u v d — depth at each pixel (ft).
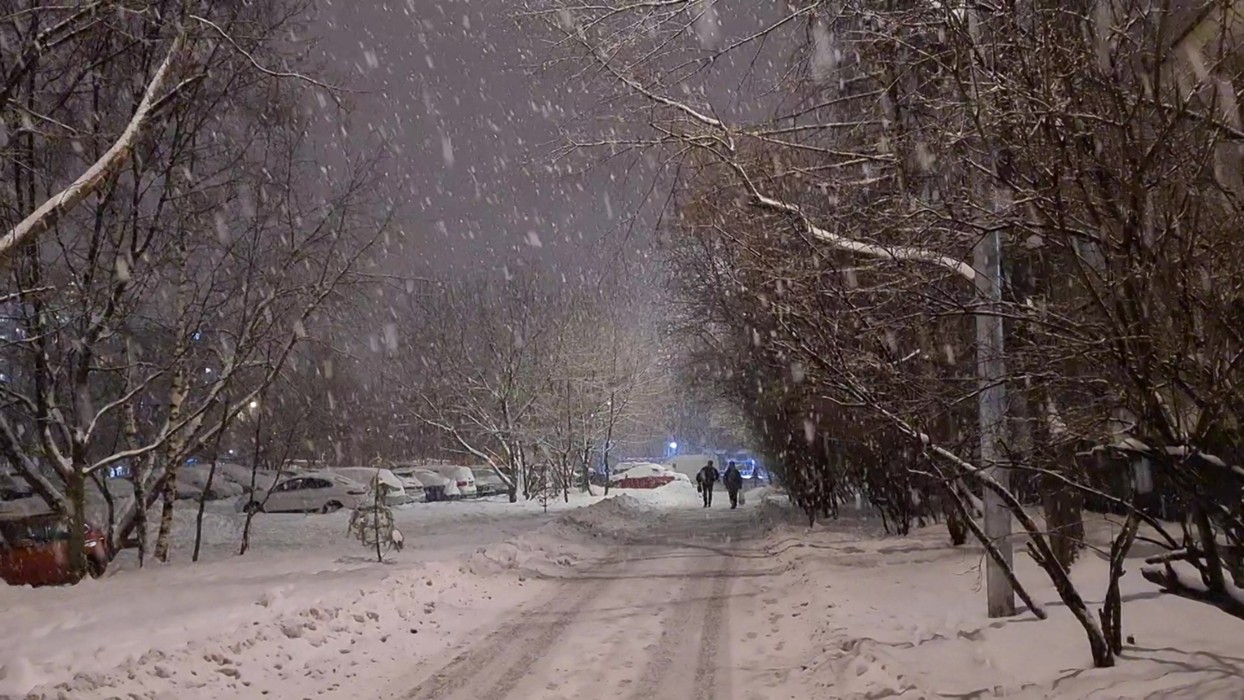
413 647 31.68
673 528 83.76
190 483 123.44
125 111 50.98
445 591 41.14
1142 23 17.01
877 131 37.22
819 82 39.29
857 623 31.24
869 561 46.44
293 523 88.58
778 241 36.27
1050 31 17.42
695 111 38.04
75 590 43.04
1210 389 16.25
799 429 71.05
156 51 49.60
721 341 83.25
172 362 56.54
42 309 50.67
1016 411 27.14
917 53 23.54
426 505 119.14
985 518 30.22
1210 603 19.01
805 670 26.89
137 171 52.90
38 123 44.42
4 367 61.41
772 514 90.63
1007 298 24.53
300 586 40.93
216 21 49.34
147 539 66.18
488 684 26.84
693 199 40.04
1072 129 17.11
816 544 56.90
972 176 21.62
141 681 25.21
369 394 159.02
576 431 146.72
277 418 87.04
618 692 25.70
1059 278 22.02
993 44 18.58
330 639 31.78
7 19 36.70
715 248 49.39
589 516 85.61
